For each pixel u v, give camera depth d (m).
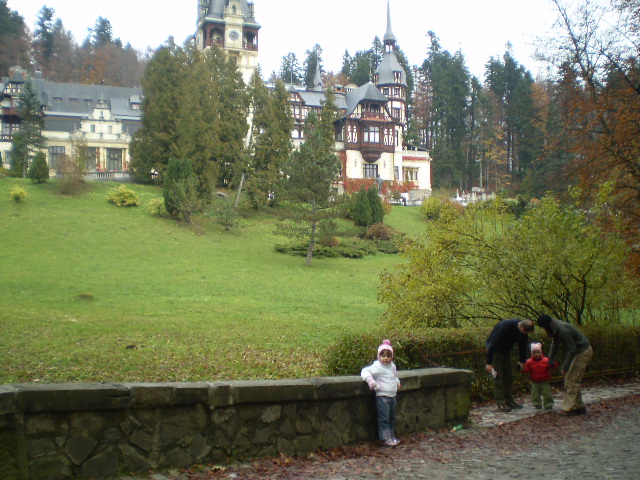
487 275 14.00
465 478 5.96
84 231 39.25
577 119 17.59
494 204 15.03
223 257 36.84
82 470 5.32
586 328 13.79
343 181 73.88
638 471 6.07
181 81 56.03
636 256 14.77
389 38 87.62
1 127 75.31
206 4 82.06
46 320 18.62
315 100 83.06
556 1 17.53
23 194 44.75
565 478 5.86
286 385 6.84
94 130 71.56
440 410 8.70
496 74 96.94
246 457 6.52
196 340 16.86
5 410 4.86
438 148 95.81
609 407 10.34
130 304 23.36
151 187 55.78
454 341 10.59
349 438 7.55
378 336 9.75
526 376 12.13
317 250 40.75
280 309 24.16
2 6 108.75
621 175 16.75
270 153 54.50
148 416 5.80
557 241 13.95
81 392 5.30
